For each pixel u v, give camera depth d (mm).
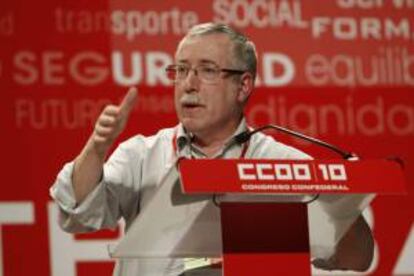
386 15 9773
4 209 8891
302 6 9648
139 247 4273
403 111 9672
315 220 4477
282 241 4289
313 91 9555
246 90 5402
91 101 9141
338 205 4402
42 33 9133
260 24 9547
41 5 9156
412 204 9602
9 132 8977
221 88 5211
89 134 9125
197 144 5434
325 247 4633
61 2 9195
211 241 4348
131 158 5340
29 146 9008
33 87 9062
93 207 4762
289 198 4324
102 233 9055
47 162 9023
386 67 9719
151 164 5352
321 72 9602
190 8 9406
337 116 9555
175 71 5258
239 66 5281
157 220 4188
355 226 4832
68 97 9109
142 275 5023
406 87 9719
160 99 9250
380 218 9547
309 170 4066
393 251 9539
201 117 5199
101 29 9242
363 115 9609
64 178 4699
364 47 9703
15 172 8953
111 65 9219
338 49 9664
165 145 5422
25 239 8906
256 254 4254
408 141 9648
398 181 4148
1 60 9031
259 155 5387
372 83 9672
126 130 9117
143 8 9320
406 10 9797
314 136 9477
